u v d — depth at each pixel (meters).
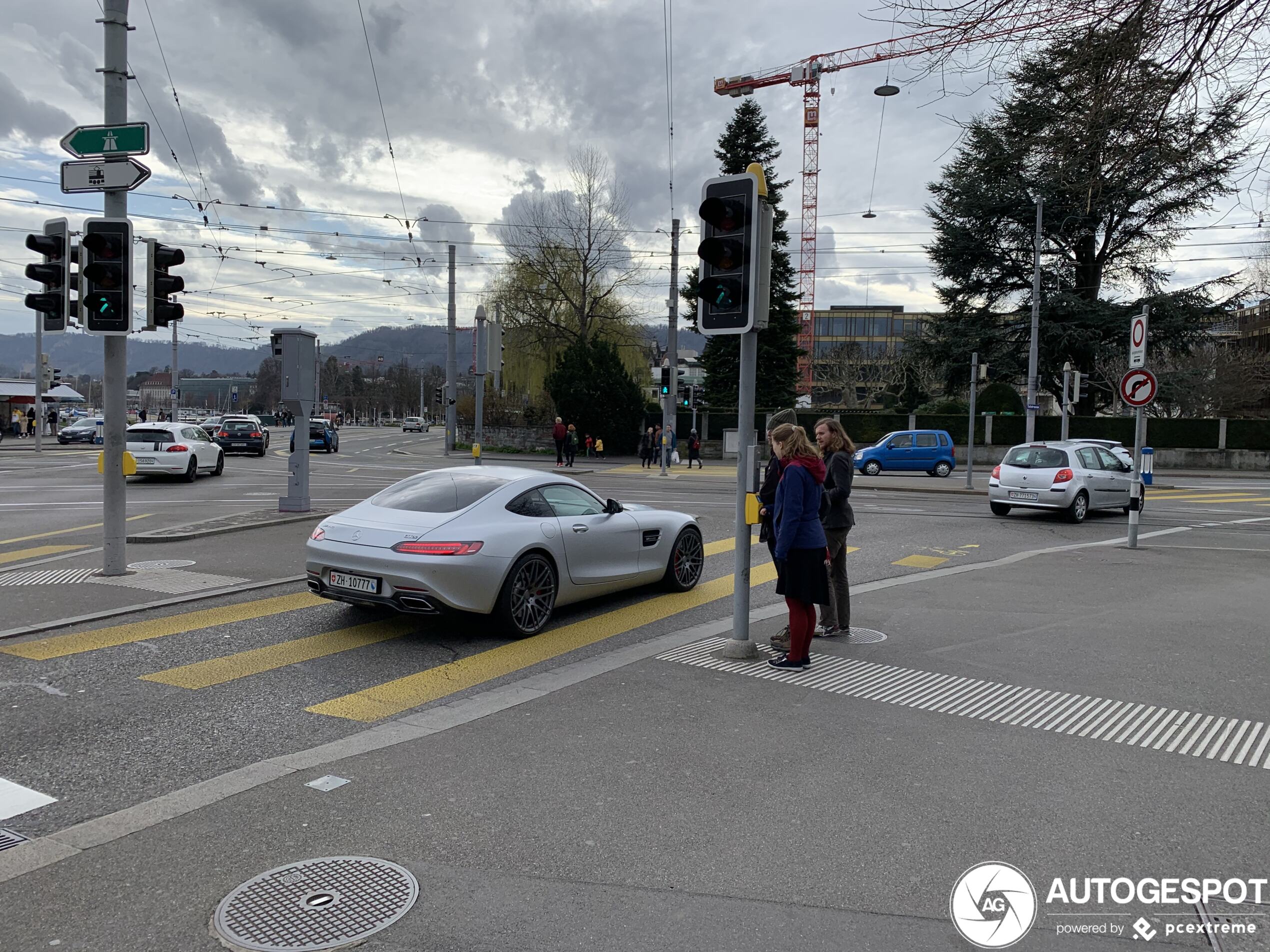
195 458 22.27
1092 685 5.99
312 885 3.27
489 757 4.59
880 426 43.66
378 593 6.81
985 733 5.04
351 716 5.26
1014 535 14.56
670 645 7.03
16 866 3.40
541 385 48.19
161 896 3.18
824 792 4.18
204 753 4.65
